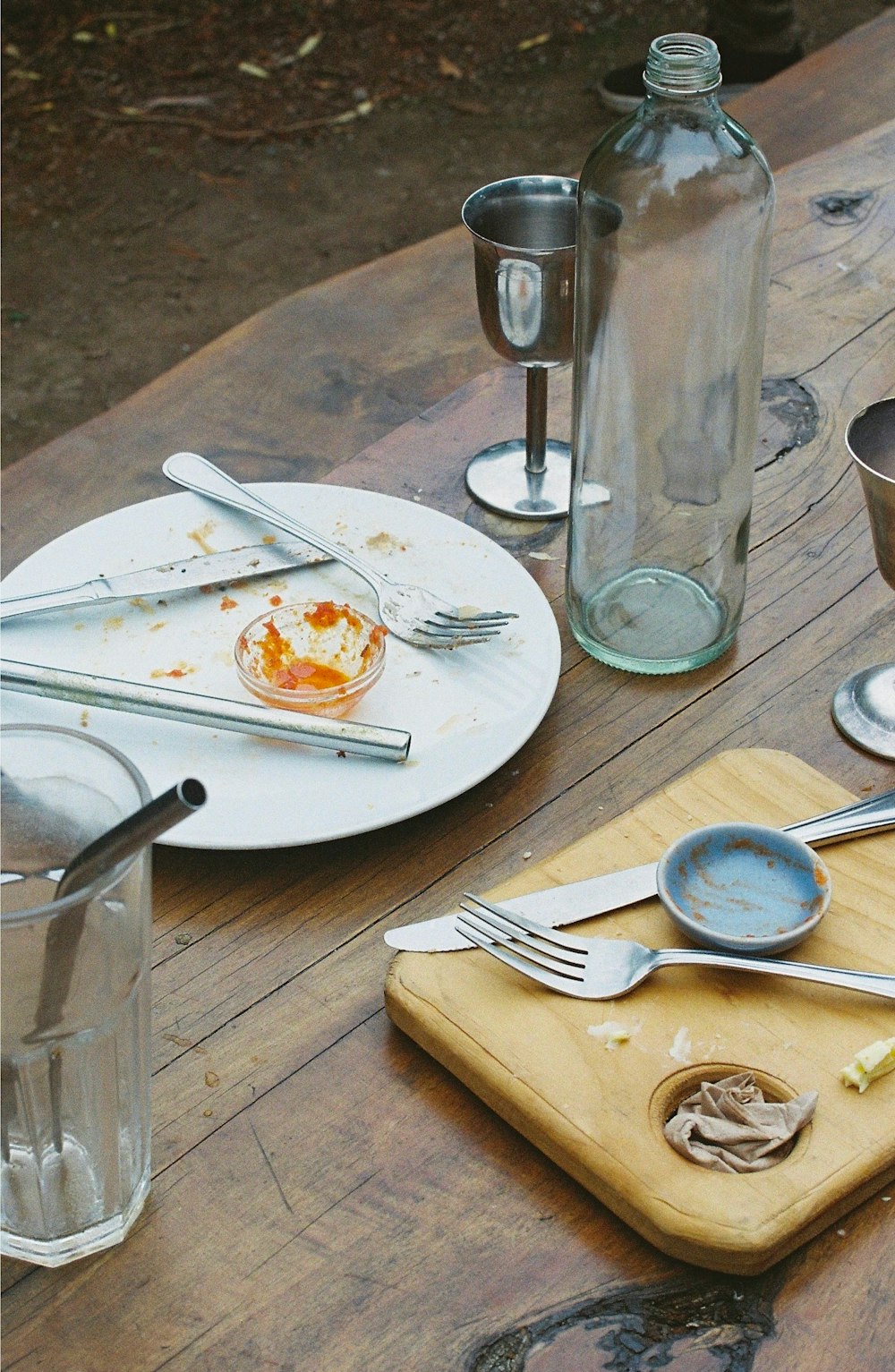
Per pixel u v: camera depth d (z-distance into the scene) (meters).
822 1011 0.71
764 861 0.78
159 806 0.50
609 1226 0.65
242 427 1.51
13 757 0.61
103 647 0.97
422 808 0.83
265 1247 0.64
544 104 4.12
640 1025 0.71
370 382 1.55
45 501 1.48
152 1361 0.60
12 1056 0.58
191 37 4.48
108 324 3.32
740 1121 0.66
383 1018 0.75
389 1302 0.62
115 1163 0.63
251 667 0.95
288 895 0.82
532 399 1.12
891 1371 0.59
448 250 1.81
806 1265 0.63
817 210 1.55
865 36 2.17
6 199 3.79
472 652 0.96
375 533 1.07
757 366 0.95
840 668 0.98
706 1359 0.60
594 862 0.81
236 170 3.89
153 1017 0.75
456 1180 0.67
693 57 0.85
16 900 0.63
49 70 4.33
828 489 1.15
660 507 1.00
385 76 4.30
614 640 0.99
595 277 0.92
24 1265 0.64
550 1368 0.60
